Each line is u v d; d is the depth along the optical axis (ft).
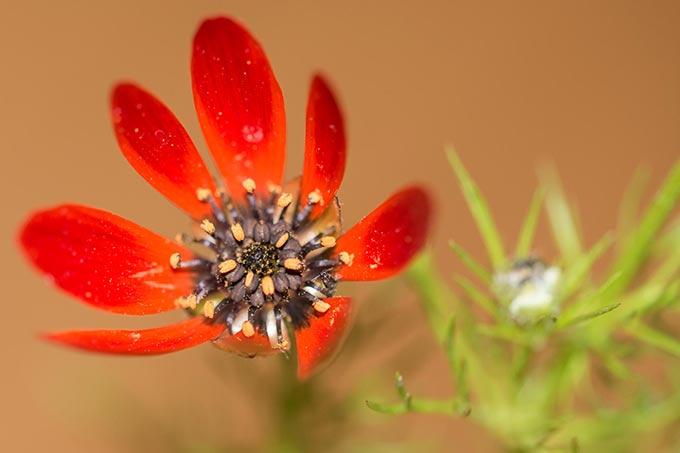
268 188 0.37
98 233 0.36
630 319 0.40
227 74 0.36
